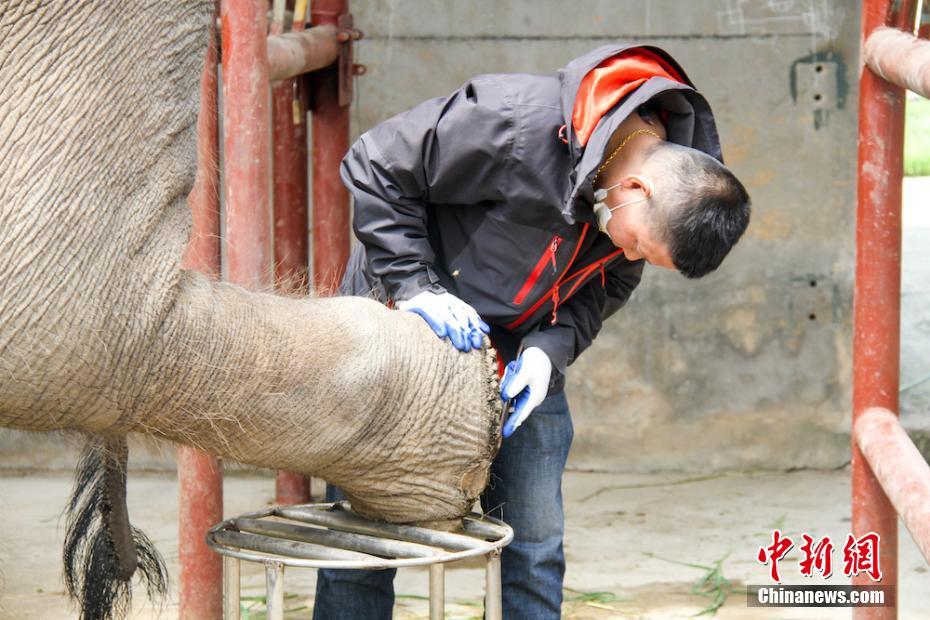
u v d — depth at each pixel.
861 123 8.36
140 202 5.48
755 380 14.20
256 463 6.18
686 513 12.94
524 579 7.90
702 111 7.00
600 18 13.63
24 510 12.99
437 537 6.37
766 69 13.68
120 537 6.95
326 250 11.71
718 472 14.38
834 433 14.27
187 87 5.70
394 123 7.09
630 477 14.28
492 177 6.90
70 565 7.20
